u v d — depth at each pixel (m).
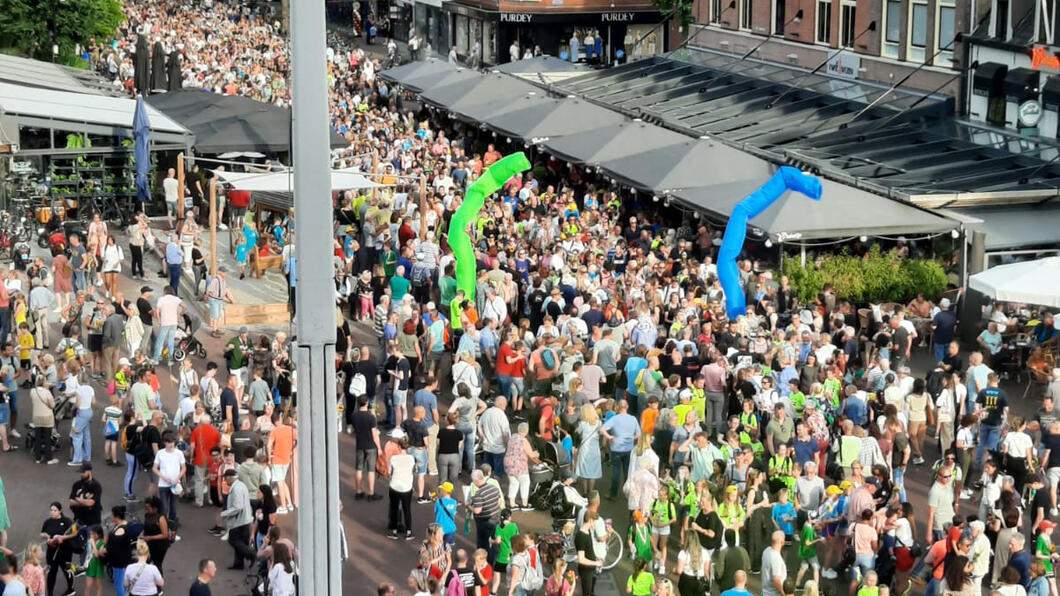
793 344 35.66
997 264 45.09
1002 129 52.84
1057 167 48.09
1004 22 53.03
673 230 50.56
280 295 46.88
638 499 28.64
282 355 37.25
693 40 78.44
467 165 61.16
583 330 38.41
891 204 45.56
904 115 56.44
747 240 47.84
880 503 27.81
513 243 47.81
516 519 30.98
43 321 41.94
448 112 70.12
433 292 46.69
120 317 39.94
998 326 39.00
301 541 13.73
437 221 51.38
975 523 26.23
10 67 69.19
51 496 32.59
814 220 44.09
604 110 63.59
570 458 31.92
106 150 56.78
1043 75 50.56
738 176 50.88
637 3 94.19
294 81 13.37
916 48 58.72
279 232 50.69
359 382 35.25
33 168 55.66
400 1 116.62
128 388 36.62
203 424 31.97
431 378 33.56
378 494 32.81
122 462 34.81
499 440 32.59
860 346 39.72
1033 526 28.22
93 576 27.20
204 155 59.34
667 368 35.09
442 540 26.97
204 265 47.25
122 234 56.44
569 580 26.16
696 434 29.86
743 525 28.09
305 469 13.67
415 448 31.86
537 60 80.19
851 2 63.75
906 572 26.81
